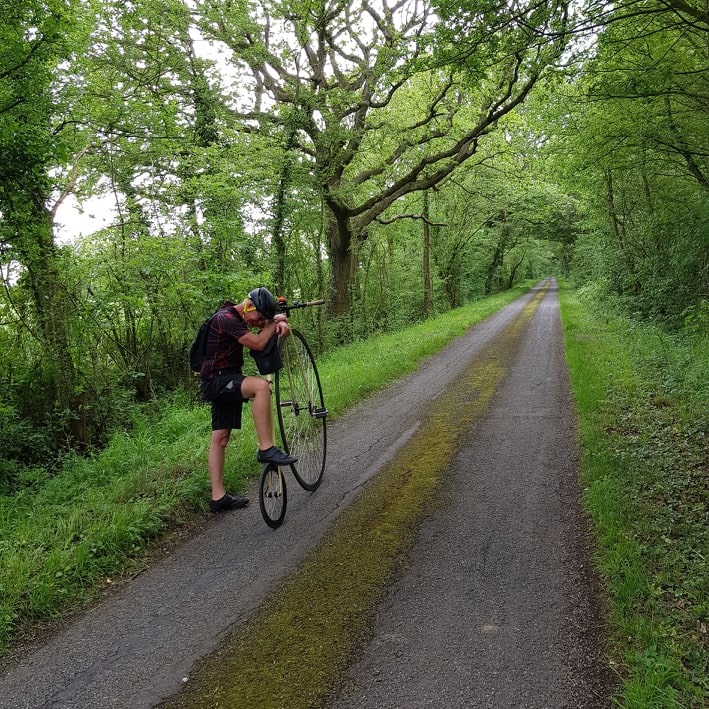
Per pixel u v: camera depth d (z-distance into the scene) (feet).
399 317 91.71
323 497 16.87
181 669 9.40
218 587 12.05
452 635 9.86
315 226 63.36
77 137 28.19
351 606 10.98
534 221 122.11
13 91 22.74
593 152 41.75
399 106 64.54
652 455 17.87
